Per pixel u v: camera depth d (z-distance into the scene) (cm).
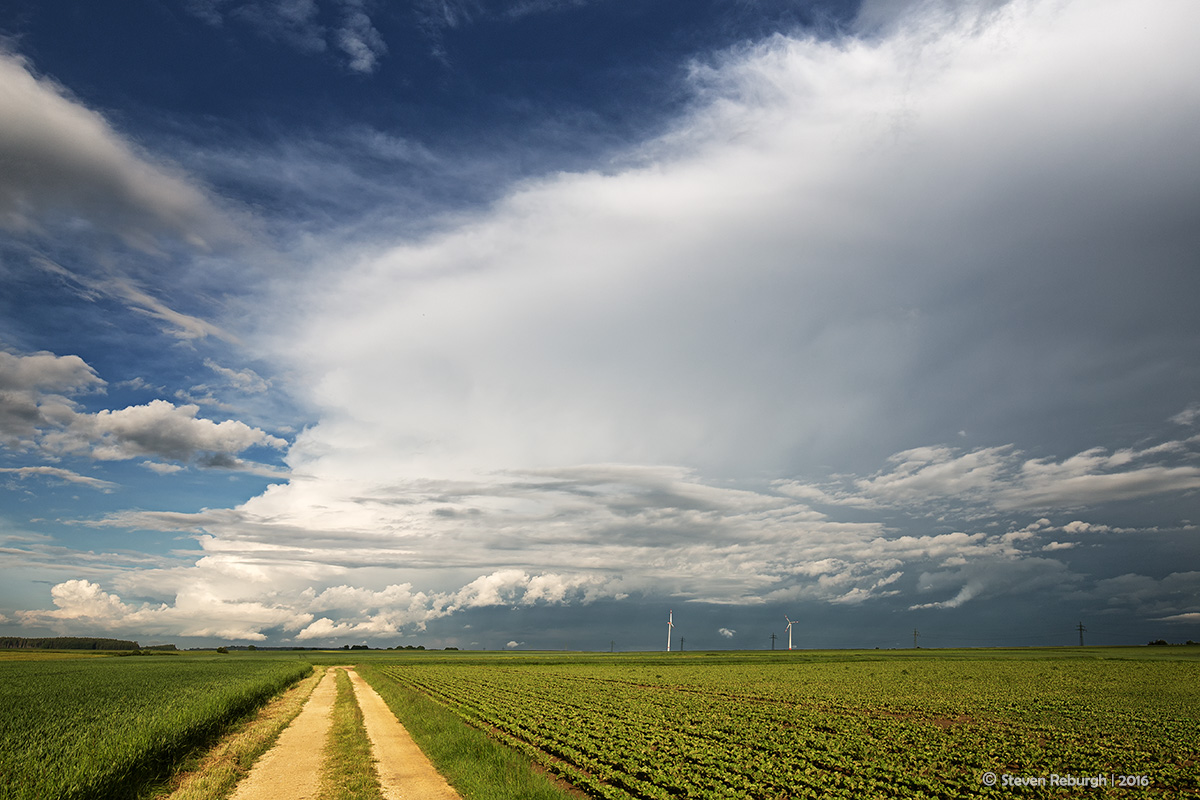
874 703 4775
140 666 9344
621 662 12206
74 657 14575
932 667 9950
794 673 8588
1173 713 4244
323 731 3130
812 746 2952
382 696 5119
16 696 4266
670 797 1995
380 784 1978
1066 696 5369
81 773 1706
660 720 3647
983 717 4066
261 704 4294
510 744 2783
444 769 2156
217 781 1914
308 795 1836
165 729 2309
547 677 7688
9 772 1764
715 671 9119
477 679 7225
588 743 2766
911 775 2352
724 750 2731
